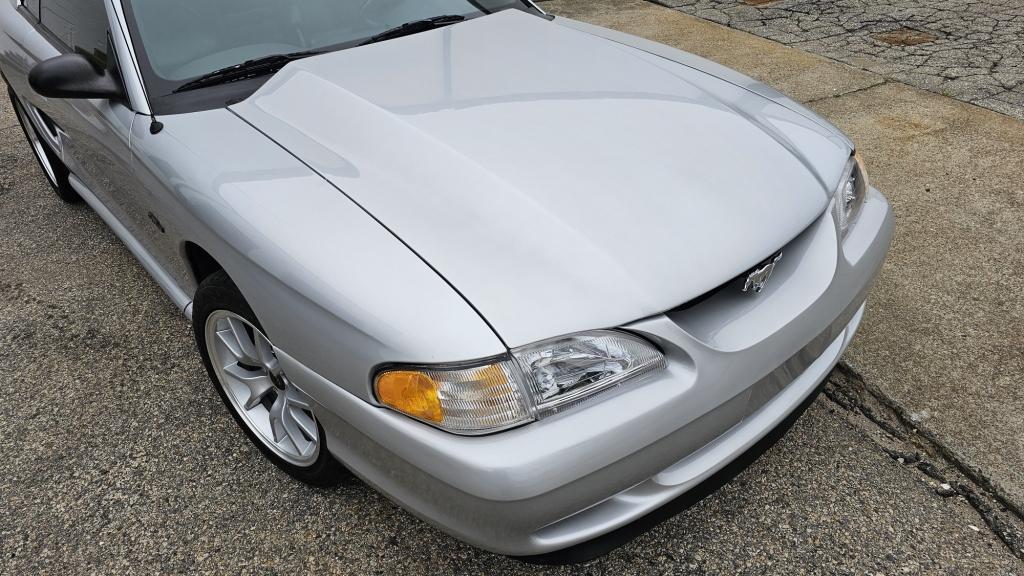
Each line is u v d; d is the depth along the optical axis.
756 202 1.81
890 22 5.90
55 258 3.41
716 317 1.66
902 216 3.36
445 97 2.09
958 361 2.52
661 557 1.92
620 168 1.82
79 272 3.29
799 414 1.95
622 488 1.54
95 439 2.38
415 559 1.95
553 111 2.04
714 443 1.71
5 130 4.84
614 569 1.90
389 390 1.47
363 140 1.92
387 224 1.64
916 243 3.16
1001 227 3.25
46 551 2.01
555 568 1.91
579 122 2.00
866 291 2.02
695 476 1.65
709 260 1.63
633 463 1.51
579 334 1.47
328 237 1.63
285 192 1.77
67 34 2.68
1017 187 3.56
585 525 1.54
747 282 1.69
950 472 2.13
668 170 1.84
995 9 6.06
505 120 1.98
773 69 5.05
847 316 1.96
